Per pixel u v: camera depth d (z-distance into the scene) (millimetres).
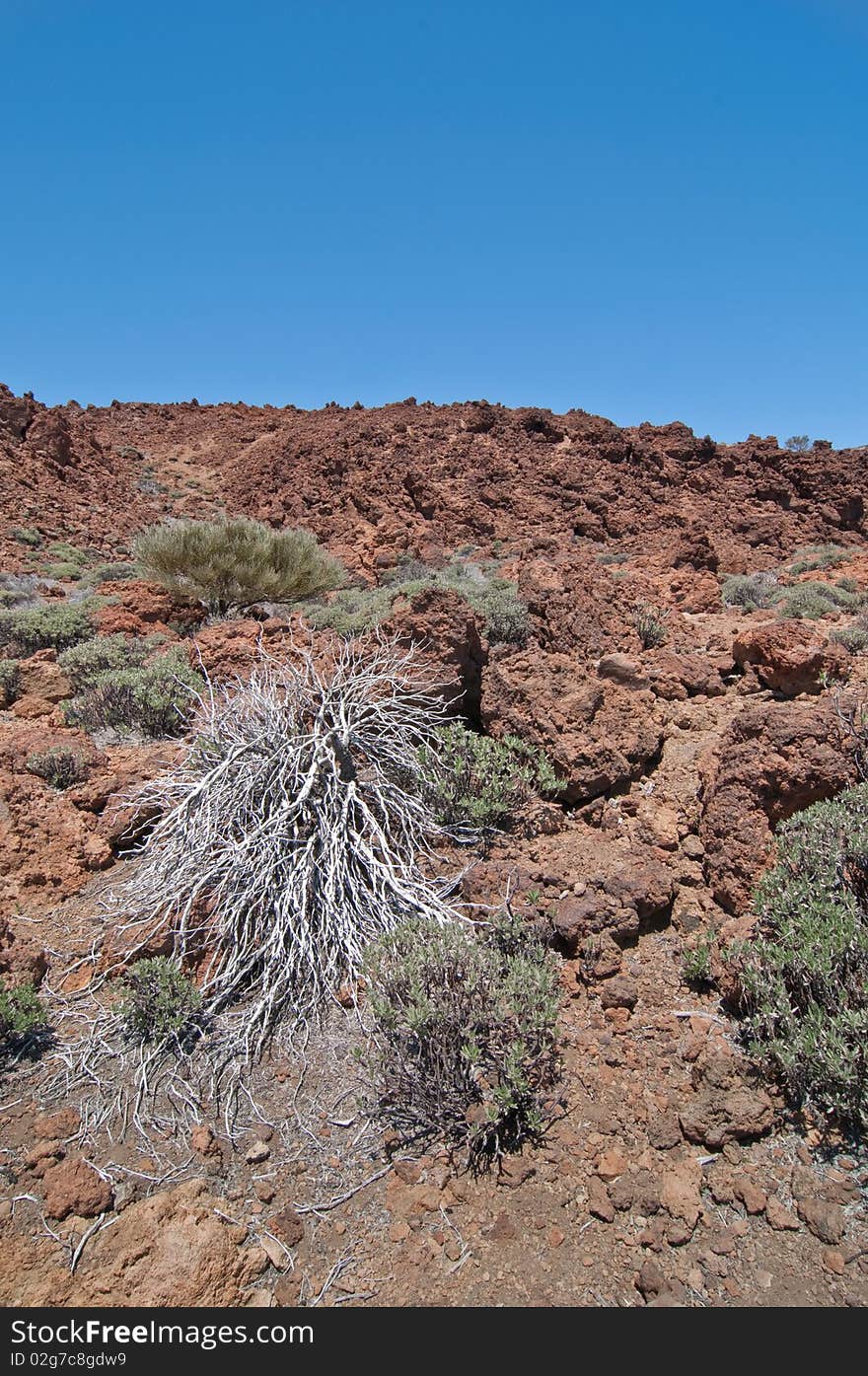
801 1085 2828
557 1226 2525
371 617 8688
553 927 3600
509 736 4965
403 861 4211
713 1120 2766
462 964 3080
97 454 40188
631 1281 2371
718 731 5375
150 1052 3205
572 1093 2965
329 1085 3068
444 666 5234
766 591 16891
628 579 8531
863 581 19000
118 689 6500
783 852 3598
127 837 4562
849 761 3902
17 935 3852
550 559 7422
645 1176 2646
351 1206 2637
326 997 3457
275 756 4086
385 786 4352
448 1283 2383
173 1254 2428
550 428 40500
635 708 4996
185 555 13602
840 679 5781
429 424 40688
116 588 13930
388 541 29953
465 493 34344
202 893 3861
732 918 3750
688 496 36281
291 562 14883
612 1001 3328
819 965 2928
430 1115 2857
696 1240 2471
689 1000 3355
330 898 3650
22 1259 2479
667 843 4188
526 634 7004
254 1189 2697
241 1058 3195
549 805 4555
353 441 39438
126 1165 2777
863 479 34781
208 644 7004
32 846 4359
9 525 25953
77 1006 3506
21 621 9914
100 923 3986
